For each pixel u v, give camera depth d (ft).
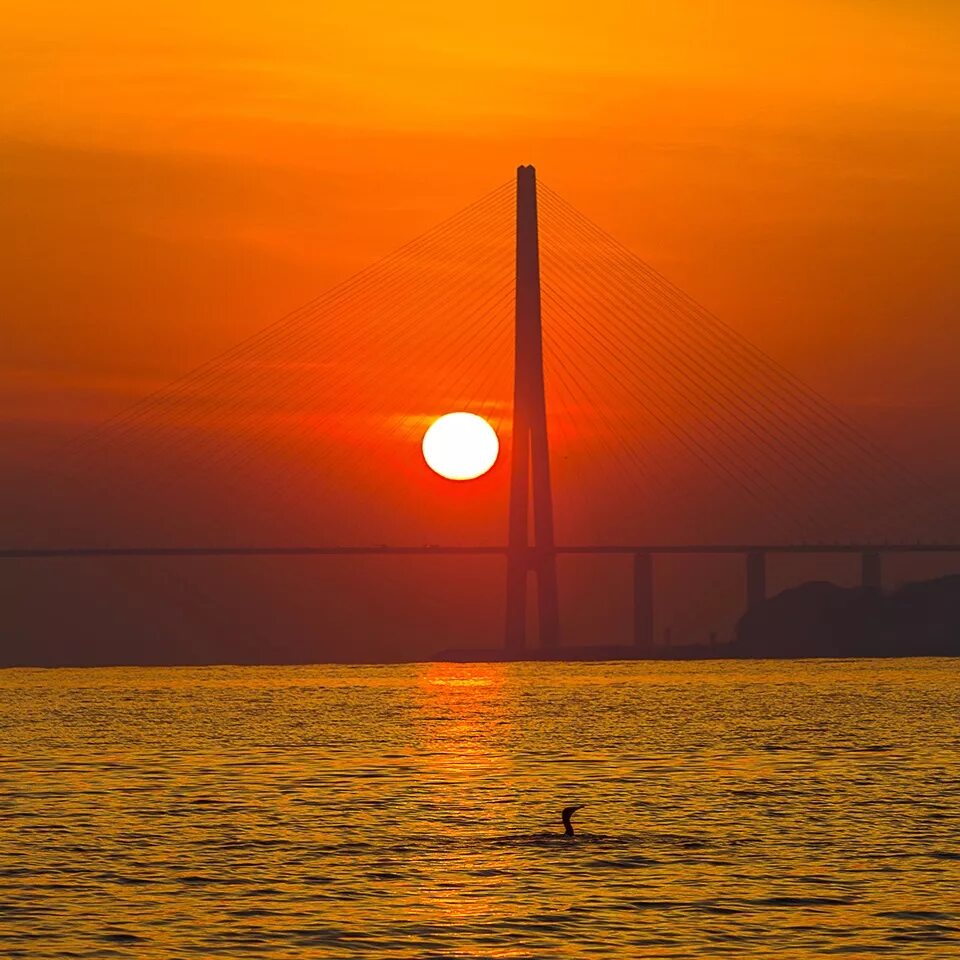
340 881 440.45
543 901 411.95
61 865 463.42
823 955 355.36
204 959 357.00
